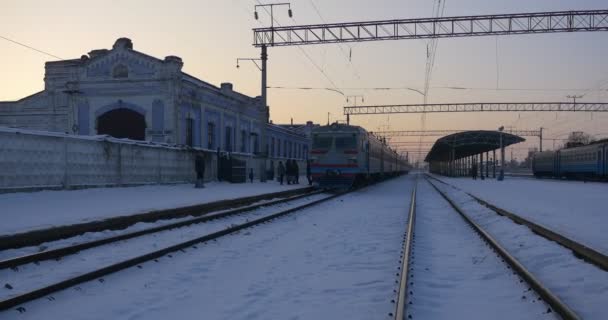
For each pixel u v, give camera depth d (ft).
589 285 19.10
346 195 77.36
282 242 30.53
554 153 174.81
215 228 36.70
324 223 40.65
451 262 24.86
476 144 159.12
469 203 62.75
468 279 21.15
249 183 95.40
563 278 20.92
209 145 102.27
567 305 15.67
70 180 52.60
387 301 17.25
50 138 49.85
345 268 23.07
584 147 146.30
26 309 15.97
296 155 184.75
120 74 87.97
